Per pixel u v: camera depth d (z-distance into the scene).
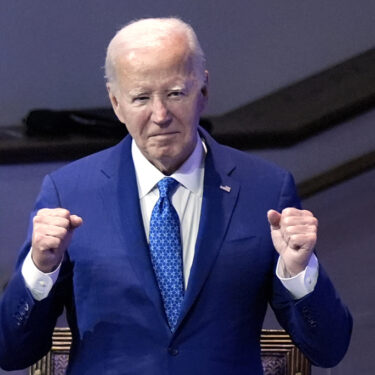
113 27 15.07
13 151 14.05
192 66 8.25
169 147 8.35
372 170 15.58
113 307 8.61
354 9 15.77
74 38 15.03
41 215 8.20
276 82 15.70
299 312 8.50
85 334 8.70
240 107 15.59
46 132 14.55
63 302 8.96
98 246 8.68
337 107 15.09
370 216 15.49
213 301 8.60
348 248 15.31
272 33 15.54
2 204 14.34
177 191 8.81
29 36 14.96
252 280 8.67
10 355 8.75
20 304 8.49
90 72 15.16
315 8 15.62
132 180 8.84
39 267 8.36
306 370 9.80
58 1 14.91
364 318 14.74
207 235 8.66
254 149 14.83
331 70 15.86
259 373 8.80
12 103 15.12
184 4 15.17
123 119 8.57
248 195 8.88
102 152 9.22
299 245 8.12
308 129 14.91
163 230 8.69
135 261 8.58
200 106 8.49
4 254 14.48
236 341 8.63
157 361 8.53
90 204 8.84
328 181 15.05
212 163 8.96
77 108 15.23
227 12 15.31
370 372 14.36
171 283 8.63
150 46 8.17
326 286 8.53
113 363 8.59
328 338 8.60
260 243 8.72
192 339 8.57
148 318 8.55
